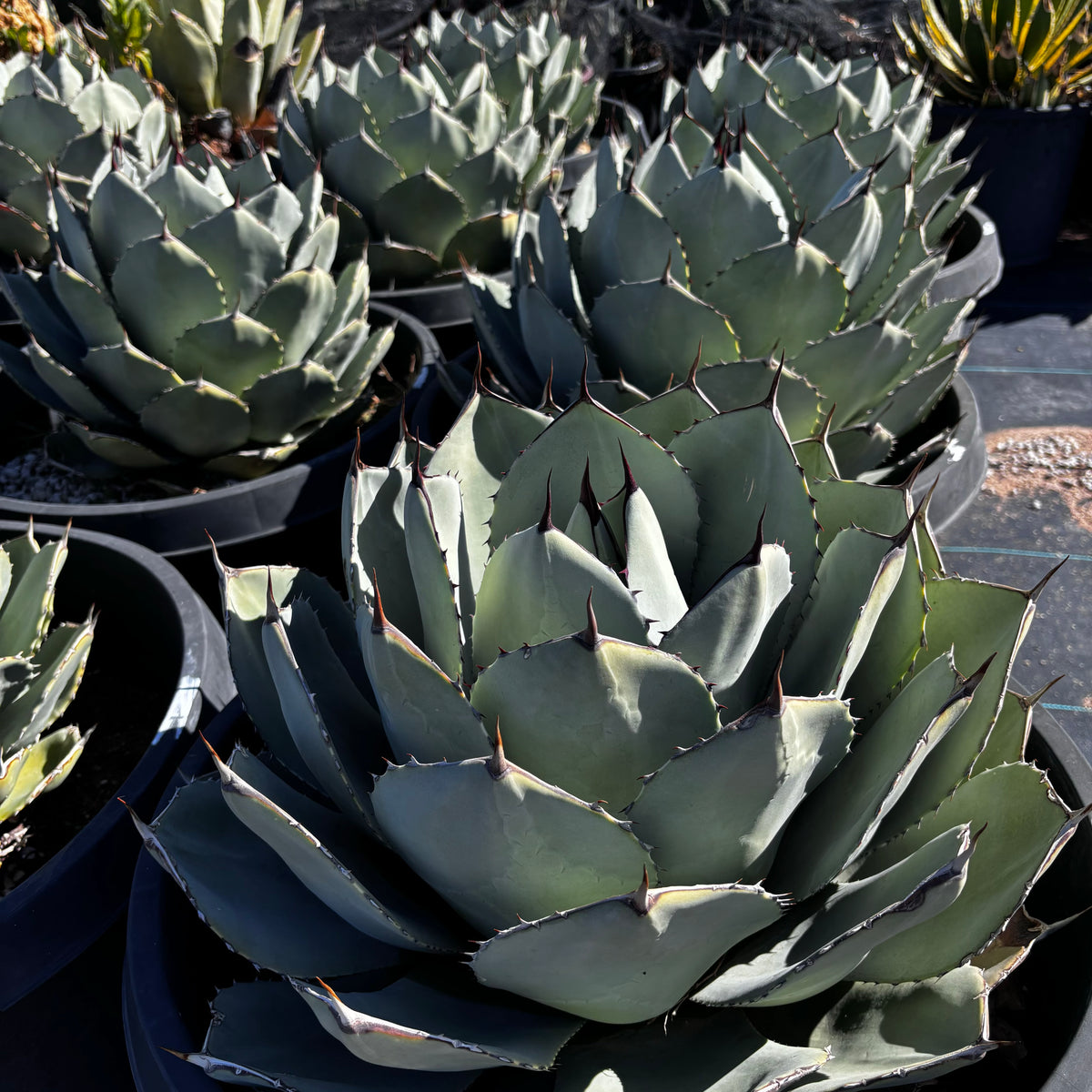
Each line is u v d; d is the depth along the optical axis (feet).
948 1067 3.16
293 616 4.01
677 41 17.72
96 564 6.28
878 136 7.38
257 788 3.79
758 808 3.14
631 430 3.88
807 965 2.96
